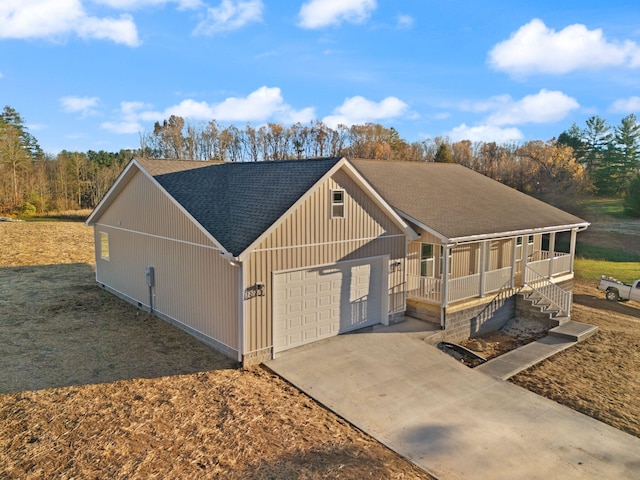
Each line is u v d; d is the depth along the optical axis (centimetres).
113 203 1739
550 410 984
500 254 1945
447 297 1420
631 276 2977
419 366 1163
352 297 1359
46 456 712
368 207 1369
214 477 677
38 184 5450
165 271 1411
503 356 1324
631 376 1229
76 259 2477
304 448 771
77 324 1377
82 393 927
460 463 770
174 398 918
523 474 750
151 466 696
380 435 843
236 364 1112
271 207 1203
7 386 946
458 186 2053
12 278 1975
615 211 5178
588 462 796
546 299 1683
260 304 1118
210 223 1195
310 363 1142
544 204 2161
